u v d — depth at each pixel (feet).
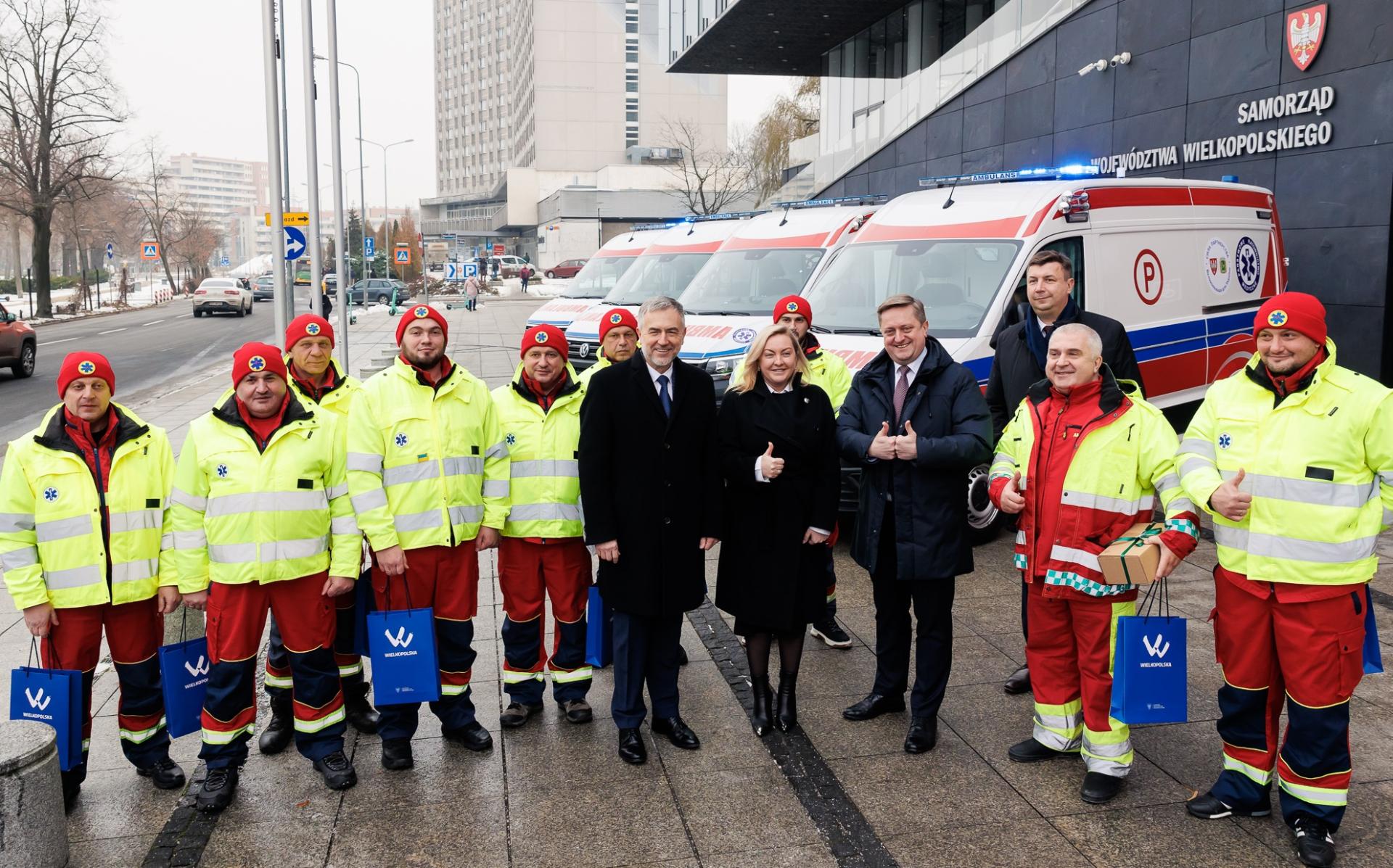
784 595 14.46
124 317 137.69
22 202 140.46
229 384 59.26
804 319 19.21
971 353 23.16
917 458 13.76
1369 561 11.34
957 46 59.62
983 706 15.83
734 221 44.47
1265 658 11.98
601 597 15.30
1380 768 13.57
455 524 14.34
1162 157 43.60
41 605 12.89
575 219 302.86
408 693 13.73
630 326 18.16
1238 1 39.45
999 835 12.21
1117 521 12.78
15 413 50.49
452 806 13.09
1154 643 12.50
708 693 16.61
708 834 12.34
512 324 105.91
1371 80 34.60
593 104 366.02
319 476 13.56
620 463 14.08
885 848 11.96
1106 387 12.94
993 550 24.04
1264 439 11.72
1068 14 49.24
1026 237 24.48
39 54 132.16
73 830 12.71
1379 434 11.12
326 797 13.39
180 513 13.28
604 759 14.34
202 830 12.59
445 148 506.48
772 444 14.26
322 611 13.69
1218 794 12.52
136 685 13.66
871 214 35.19
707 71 94.84
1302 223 37.42
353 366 65.26
